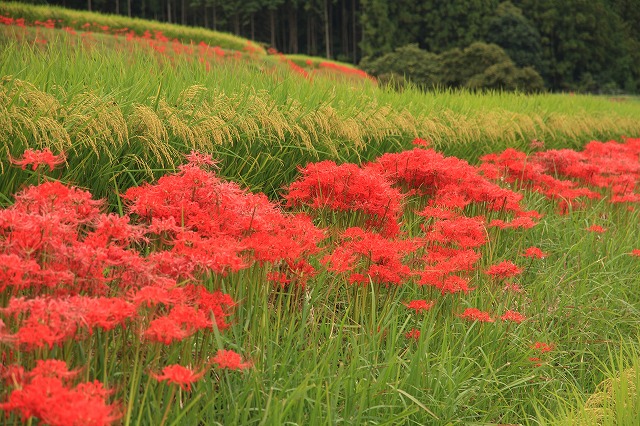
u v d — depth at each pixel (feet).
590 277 20.72
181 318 9.60
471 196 20.63
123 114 17.83
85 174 17.20
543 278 20.02
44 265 10.07
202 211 12.92
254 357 11.98
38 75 17.54
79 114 16.58
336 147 23.39
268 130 20.92
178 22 294.66
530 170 25.79
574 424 12.68
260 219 13.25
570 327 18.30
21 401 7.54
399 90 34.35
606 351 17.57
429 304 15.40
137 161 17.65
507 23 212.43
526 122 33.68
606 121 43.60
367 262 15.29
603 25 225.76
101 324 8.91
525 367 15.62
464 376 13.96
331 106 24.81
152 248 13.16
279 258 13.09
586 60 223.51
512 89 99.40
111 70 21.36
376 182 17.44
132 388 9.01
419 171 21.03
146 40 59.16
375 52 223.71
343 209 17.85
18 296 10.02
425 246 17.88
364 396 11.80
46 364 8.18
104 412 7.59
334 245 17.10
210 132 19.11
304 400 11.77
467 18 216.33
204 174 13.33
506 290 18.43
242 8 267.80
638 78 238.89
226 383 11.92
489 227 20.15
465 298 17.33
